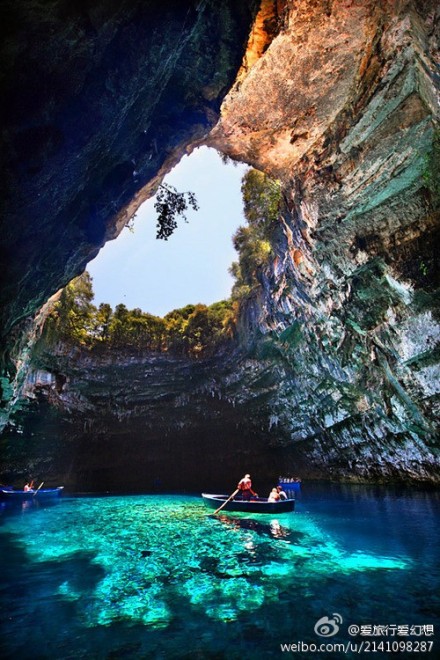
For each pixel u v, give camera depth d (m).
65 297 21.70
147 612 4.88
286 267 15.73
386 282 11.50
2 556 7.79
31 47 3.73
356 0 7.40
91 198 7.19
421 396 12.11
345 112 9.88
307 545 8.02
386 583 5.57
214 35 6.08
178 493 21.08
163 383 24.94
